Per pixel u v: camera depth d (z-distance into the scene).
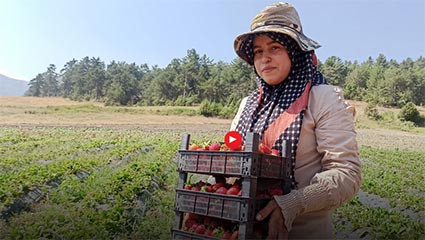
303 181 1.60
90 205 6.52
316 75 1.76
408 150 11.32
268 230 1.36
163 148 11.22
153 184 7.99
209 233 1.43
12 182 6.93
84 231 5.35
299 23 1.73
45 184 7.42
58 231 5.29
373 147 11.71
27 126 12.05
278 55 1.69
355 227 6.51
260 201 1.37
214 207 1.39
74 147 10.89
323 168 1.57
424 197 7.95
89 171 9.05
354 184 1.48
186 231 1.47
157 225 5.83
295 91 1.70
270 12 1.71
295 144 1.60
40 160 9.58
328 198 1.41
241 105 2.07
